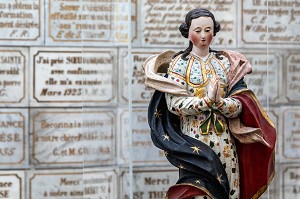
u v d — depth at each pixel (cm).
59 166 280
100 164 274
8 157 279
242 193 236
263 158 236
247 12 275
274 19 278
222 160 232
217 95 229
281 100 280
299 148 283
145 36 269
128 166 269
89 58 277
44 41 280
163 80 233
